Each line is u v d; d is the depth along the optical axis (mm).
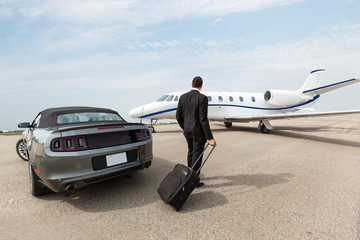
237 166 3961
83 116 3178
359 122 17797
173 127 13617
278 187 2900
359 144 6535
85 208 2355
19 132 12977
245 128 12297
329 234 1794
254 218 2080
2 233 1876
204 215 2158
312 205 2346
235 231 1859
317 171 3639
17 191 2875
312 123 16953
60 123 2854
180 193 2178
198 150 2773
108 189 2893
